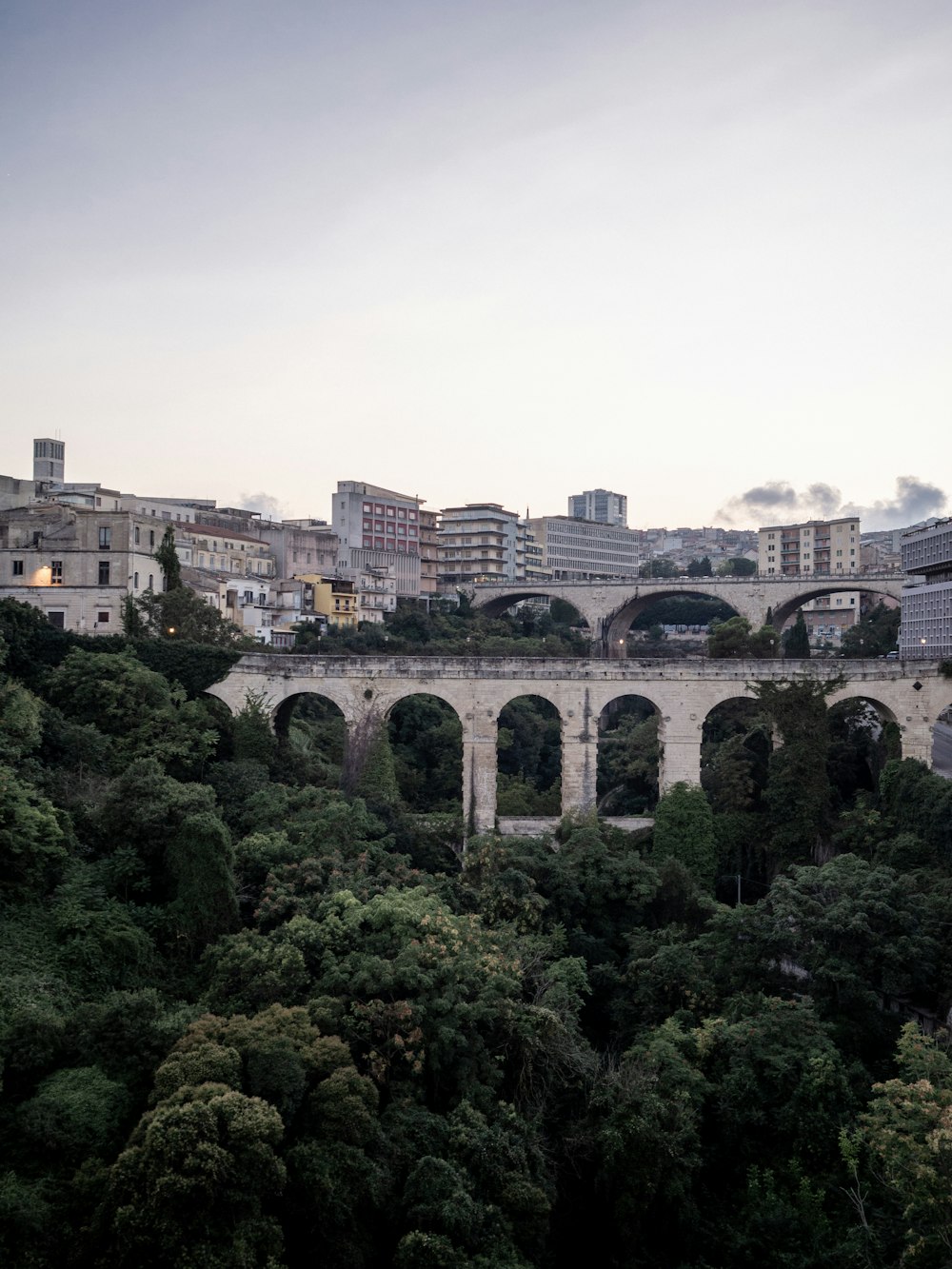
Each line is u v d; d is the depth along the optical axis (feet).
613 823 298.97
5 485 461.78
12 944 167.22
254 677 309.01
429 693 302.86
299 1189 128.36
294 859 218.59
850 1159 158.71
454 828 295.69
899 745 297.33
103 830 201.87
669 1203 160.56
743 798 294.66
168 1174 117.08
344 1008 158.92
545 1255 149.48
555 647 583.99
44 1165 128.16
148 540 345.72
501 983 172.45
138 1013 147.54
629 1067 172.24
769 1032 177.47
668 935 224.94
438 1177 138.00
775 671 297.12
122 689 271.08
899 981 186.50
